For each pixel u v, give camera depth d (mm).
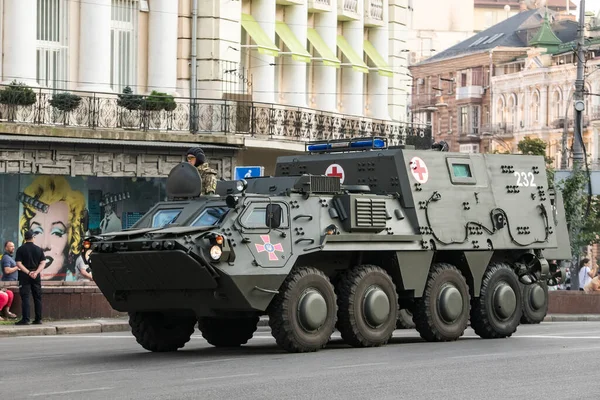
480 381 21188
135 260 25625
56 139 43062
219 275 25281
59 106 43750
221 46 49375
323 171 30547
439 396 19422
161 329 27531
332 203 27578
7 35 43250
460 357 25125
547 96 124000
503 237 31328
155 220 27062
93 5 45688
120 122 45625
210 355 26219
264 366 23562
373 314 27594
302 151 51750
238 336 29156
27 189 43219
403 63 61719
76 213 44469
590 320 44094
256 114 49875
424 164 29844
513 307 31062
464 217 30375
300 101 54469
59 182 44000
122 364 24266
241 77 50094
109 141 44500
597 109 118000
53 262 43969
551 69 123188
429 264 29312
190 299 25938
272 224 26078
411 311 29625
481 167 31297
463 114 135125
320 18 56312
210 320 28781
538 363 23922
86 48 45594
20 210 43062
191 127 47844
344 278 27594
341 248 27172
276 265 25953
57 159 43375
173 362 24547
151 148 45844
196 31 49281
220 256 25125
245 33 51781
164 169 46281
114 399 19062
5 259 39125
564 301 45594
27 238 35125
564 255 35594
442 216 29812
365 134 56906
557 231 35500
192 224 26266
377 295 27703
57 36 45188
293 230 26531
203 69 49281
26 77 43469
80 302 37000
